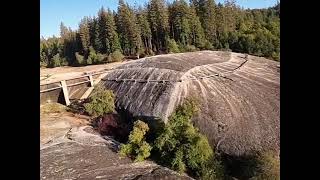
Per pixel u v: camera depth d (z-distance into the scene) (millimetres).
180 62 30516
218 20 42906
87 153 20750
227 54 34719
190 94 24125
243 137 19828
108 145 22062
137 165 18703
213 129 20750
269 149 18703
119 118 26344
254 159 17703
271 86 25516
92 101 28609
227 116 21625
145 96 26031
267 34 37750
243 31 40719
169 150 18672
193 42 43438
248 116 21531
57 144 22719
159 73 28266
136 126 20656
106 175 17625
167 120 21812
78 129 25672
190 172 17688
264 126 20516
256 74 28234
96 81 35250
